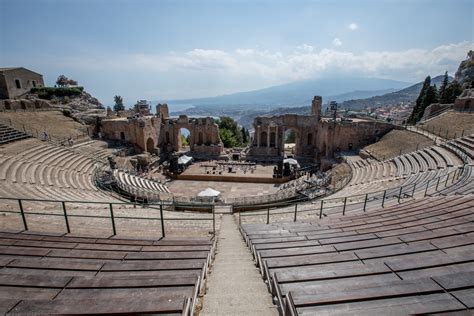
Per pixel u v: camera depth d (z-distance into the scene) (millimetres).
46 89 61188
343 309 4219
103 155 40125
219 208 25453
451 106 47844
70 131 43938
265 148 51688
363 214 13086
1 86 53125
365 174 31047
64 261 6980
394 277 5602
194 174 41000
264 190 35844
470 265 5898
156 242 9367
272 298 5707
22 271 6461
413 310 3982
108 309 4227
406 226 9797
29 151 30203
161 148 54188
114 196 25141
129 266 6820
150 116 54531
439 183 18953
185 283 5602
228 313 5191
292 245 8711
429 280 4859
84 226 12688
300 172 42500
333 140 46625
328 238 9219
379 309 4031
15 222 12281
